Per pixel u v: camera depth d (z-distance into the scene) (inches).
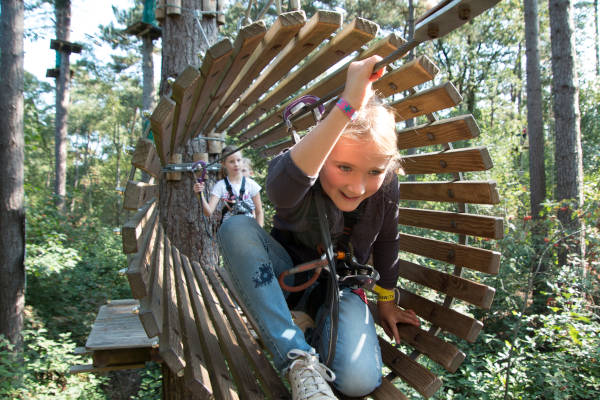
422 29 37.0
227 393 51.5
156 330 46.5
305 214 61.2
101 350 109.3
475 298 71.1
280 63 79.4
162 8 161.9
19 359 301.7
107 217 1374.3
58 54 821.9
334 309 61.0
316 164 48.6
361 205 64.2
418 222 87.4
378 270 76.2
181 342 59.1
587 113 761.0
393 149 52.2
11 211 318.7
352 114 45.0
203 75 61.3
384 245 73.4
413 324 80.5
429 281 84.3
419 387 65.6
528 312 296.4
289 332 58.9
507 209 390.0
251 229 67.5
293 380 53.5
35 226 444.8
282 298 62.2
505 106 980.6
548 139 972.6
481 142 541.3
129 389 394.3
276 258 70.8
